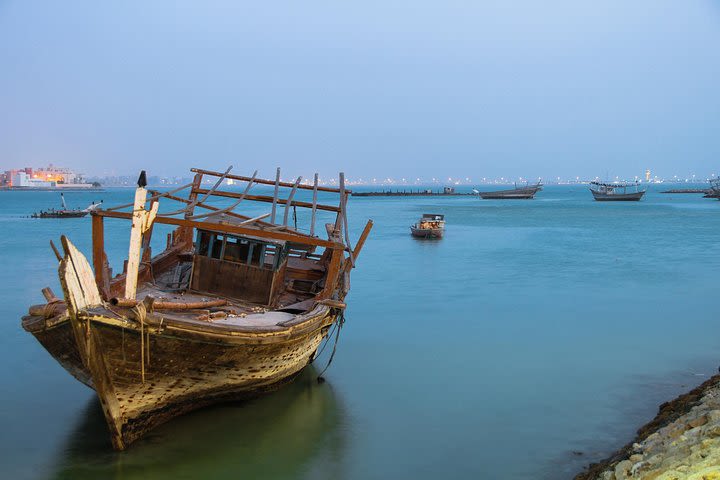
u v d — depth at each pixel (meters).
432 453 12.37
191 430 13.13
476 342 20.52
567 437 12.98
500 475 11.43
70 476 11.20
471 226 76.25
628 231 66.50
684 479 8.52
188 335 11.27
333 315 16.81
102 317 10.34
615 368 17.56
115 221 76.00
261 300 15.96
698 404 12.48
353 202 164.75
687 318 23.80
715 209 115.56
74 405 14.72
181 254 21.17
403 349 19.75
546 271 36.69
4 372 17.23
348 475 11.48
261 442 12.74
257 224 16.30
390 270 37.19
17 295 28.70
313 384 16.38
